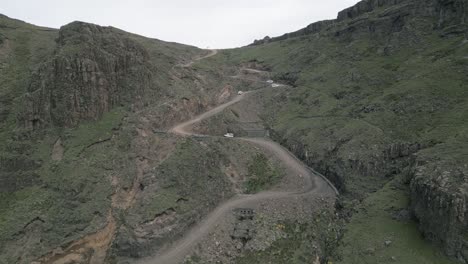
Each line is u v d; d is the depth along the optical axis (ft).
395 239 187.42
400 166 232.12
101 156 231.91
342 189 244.22
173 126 300.61
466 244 165.37
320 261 199.82
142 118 275.80
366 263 180.75
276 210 229.45
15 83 271.08
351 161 248.73
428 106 253.65
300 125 316.81
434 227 176.04
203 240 207.72
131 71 293.64
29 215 195.52
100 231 199.11
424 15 348.59
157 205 213.46
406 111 260.42
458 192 169.89
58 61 253.65
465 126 219.20
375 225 200.23
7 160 221.46
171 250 201.46
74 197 207.62
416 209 188.34
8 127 242.58
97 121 255.50
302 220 223.10
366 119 276.62
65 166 220.64
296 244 207.21
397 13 373.81
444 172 181.88
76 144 234.38
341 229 213.46
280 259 198.29
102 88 265.13
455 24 314.76
